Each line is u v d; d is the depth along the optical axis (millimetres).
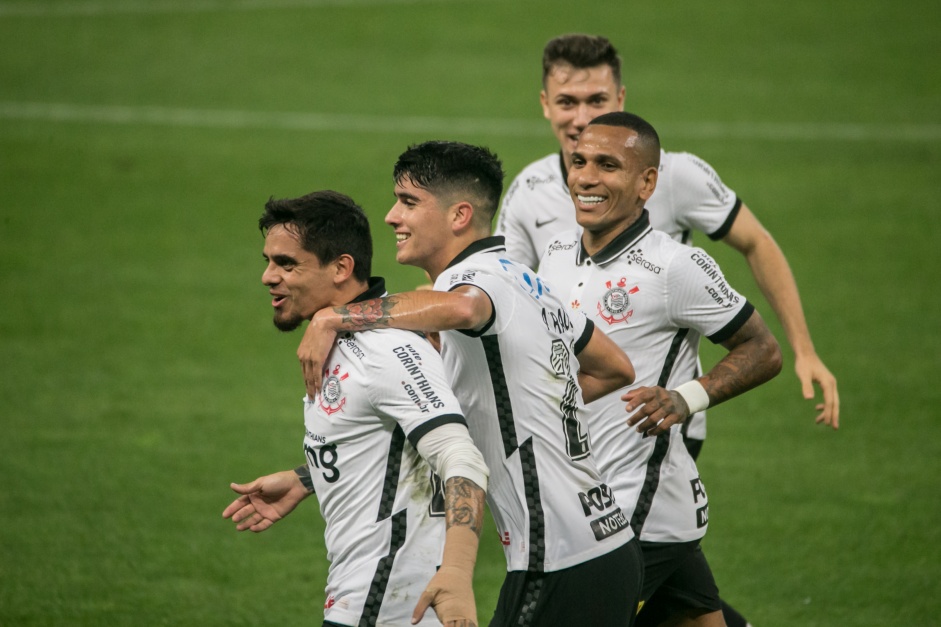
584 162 12891
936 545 19781
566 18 68125
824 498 21719
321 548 20078
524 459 11055
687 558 13805
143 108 54688
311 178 45312
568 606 11109
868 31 65500
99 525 20469
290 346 30438
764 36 65062
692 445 14398
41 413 25625
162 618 17266
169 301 33281
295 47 64062
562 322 11578
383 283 11594
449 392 10469
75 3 71938
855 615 17484
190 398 26781
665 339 13180
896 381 27500
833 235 39000
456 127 52062
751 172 45844
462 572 9398
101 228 39562
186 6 71000
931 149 48438
